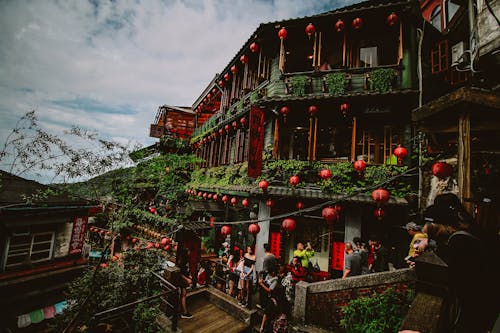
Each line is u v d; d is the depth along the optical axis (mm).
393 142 10320
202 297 9398
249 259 8961
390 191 9250
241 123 14086
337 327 5859
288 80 11742
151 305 7605
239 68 16297
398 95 9672
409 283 5195
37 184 12055
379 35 10883
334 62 12633
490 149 5176
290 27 11594
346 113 10172
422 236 5031
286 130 12000
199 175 18656
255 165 10828
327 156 11445
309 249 9867
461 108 3709
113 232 8492
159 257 9281
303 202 10602
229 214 14805
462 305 1798
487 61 6469
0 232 9867
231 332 7328
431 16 16250
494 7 6137
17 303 9984
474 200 3146
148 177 9570
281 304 7219
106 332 7293
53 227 11594
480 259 1721
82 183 8180
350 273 7109
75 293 7832
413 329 2455
